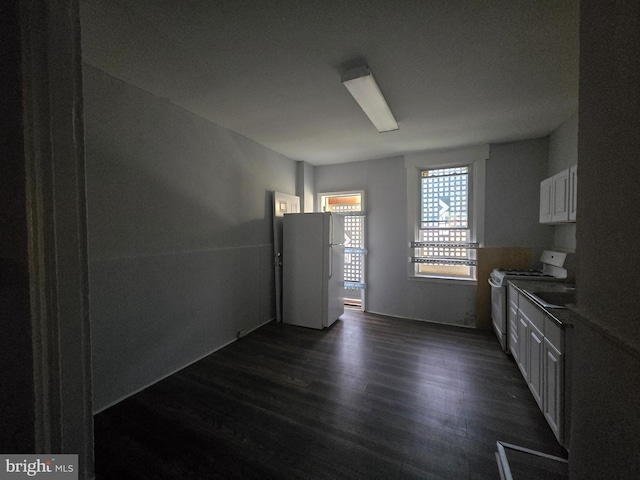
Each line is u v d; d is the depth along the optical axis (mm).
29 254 486
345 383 2260
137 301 2182
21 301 493
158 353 2338
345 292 4895
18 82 482
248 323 3436
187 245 2605
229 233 3115
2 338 506
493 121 2809
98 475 1418
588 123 812
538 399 1845
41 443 501
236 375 2400
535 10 1393
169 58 1793
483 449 1562
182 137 2533
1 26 489
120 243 2066
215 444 1618
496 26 1507
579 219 868
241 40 1625
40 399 499
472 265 3658
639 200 579
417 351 2873
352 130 3100
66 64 531
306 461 1496
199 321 2732
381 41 1632
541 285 2463
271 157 3822
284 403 2000
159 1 1333
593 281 773
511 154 3438
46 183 499
